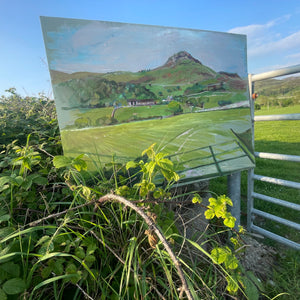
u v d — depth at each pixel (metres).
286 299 1.78
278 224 2.79
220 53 2.21
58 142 2.25
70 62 1.63
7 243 1.17
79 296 1.17
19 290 0.93
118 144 1.79
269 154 2.39
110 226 1.35
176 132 1.99
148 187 1.33
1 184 1.28
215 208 1.30
